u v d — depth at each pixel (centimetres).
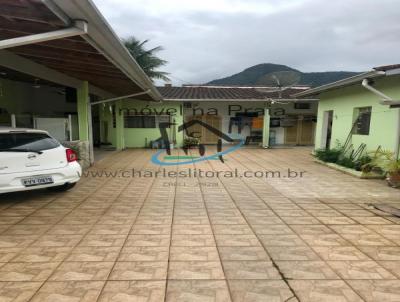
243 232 372
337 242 343
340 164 865
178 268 282
